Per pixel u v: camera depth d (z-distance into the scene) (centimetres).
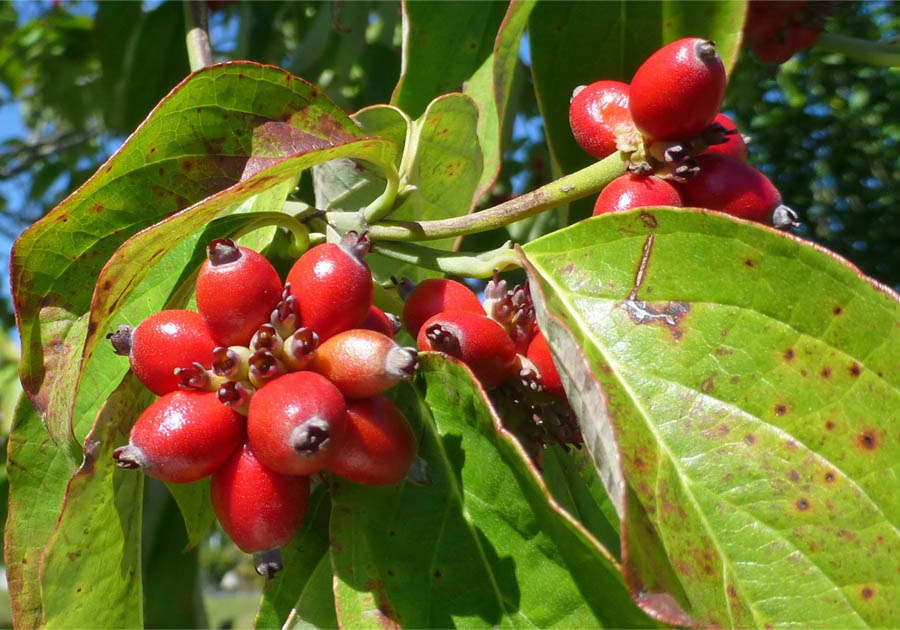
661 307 11
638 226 11
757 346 11
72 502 12
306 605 12
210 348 11
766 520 10
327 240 13
